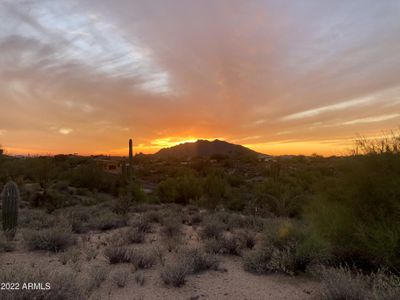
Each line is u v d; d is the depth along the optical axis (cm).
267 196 1725
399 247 593
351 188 691
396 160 654
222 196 2188
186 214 1580
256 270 682
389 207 638
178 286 589
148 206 1925
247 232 982
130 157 2884
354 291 486
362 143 726
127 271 662
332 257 682
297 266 672
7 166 2911
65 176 3534
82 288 507
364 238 626
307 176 1761
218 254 837
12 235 1022
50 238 850
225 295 552
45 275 468
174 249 855
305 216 876
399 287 463
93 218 1398
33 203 2103
